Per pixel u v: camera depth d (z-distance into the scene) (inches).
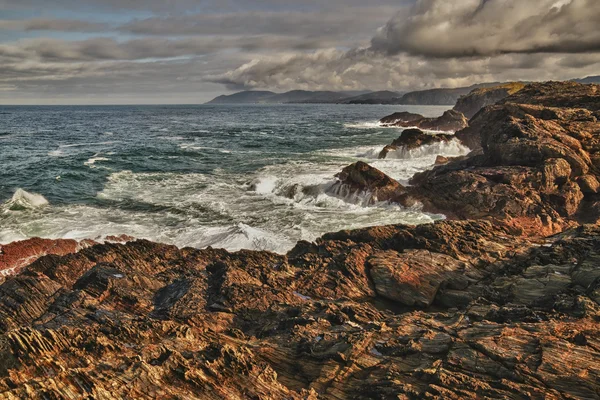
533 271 593.3
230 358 387.9
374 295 636.7
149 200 1275.8
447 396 341.4
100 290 548.4
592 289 500.4
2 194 1342.3
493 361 381.4
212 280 626.8
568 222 931.3
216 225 1040.2
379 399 353.7
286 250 872.3
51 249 839.1
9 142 2886.3
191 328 467.2
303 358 425.4
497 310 494.3
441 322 483.2
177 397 336.8
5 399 299.0
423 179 1414.9
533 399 333.4
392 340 436.5
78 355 380.2
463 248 716.0
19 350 363.6
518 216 954.7
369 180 1227.9
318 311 529.7
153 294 577.3
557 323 430.6
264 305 557.9
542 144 1136.2
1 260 778.8
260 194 1355.8
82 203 1240.2
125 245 728.3
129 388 333.4
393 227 818.2
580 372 353.1
